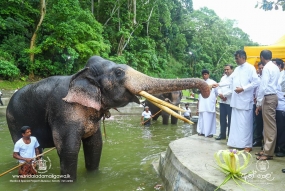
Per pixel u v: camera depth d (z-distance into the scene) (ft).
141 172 17.93
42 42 73.51
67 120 14.84
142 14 109.81
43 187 15.24
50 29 74.64
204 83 13.88
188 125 40.24
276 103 14.83
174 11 156.87
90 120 15.35
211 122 21.90
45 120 16.07
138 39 112.37
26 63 73.61
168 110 14.08
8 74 66.90
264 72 14.87
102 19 103.45
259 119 19.08
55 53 79.15
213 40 165.37
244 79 16.87
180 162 14.21
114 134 32.42
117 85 14.74
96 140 17.26
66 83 15.71
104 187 15.21
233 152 11.96
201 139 20.86
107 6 100.63
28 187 15.24
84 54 76.02
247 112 16.98
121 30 97.50
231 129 17.57
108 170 18.31
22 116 16.79
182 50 147.64
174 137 30.99
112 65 15.15
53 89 15.78
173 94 37.86
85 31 75.92
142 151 23.97
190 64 146.30
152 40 119.55
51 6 80.07
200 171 12.64
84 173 17.58
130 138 30.12
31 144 16.48
